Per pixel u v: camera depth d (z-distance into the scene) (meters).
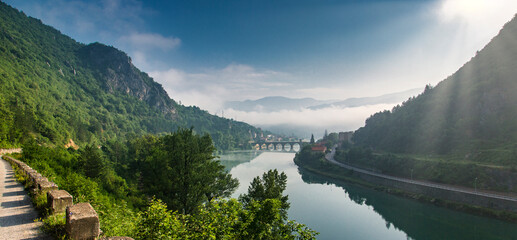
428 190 96.25
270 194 38.22
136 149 77.44
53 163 37.44
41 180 13.88
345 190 114.25
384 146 192.25
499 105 136.12
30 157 35.50
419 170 116.44
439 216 77.94
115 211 13.81
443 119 160.12
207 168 39.38
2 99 125.50
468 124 141.75
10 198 14.32
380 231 67.25
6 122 86.19
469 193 83.06
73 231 7.74
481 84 154.12
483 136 131.00
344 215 79.25
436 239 62.41
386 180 117.06
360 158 162.50
